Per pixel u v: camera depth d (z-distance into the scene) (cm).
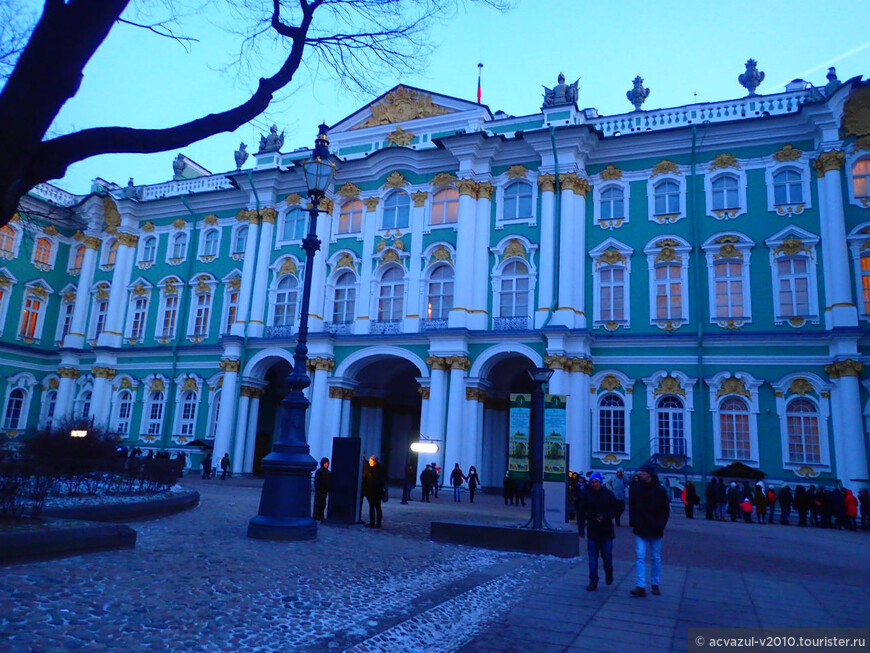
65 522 1062
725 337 2780
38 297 4281
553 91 3259
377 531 1558
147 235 4219
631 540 1648
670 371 2841
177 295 4025
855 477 2483
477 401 3048
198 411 3772
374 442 3812
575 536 1323
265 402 4138
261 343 3547
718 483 2569
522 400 1820
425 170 3431
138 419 3912
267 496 1315
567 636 734
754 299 2802
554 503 1650
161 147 778
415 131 3556
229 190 3953
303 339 1395
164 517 1506
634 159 3105
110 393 4022
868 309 2642
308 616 734
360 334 3331
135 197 4234
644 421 2845
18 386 4116
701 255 2919
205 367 3812
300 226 3700
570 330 2869
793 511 2638
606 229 3088
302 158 3831
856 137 2786
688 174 3003
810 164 2827
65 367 4109
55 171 725
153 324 4047
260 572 941
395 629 708
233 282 3856
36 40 675
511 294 3136
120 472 1634
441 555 1238
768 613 876
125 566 905
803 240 2764
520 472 1786
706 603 926
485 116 3422
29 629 603
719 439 2730
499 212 3231
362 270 3459
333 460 1705
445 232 3316
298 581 904
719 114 3009
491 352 3038
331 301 3519
